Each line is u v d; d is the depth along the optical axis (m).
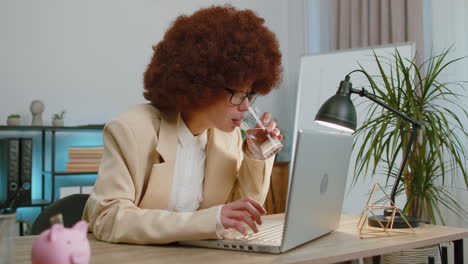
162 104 1.42
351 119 1.51
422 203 2.48
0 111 3.32
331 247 1.15
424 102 2.62
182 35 1.37
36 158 3.43
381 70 2.59
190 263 0.96
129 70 3.79
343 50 3.80
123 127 1.29
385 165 3.31
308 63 3.99
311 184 1.13
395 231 1.39
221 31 1.33
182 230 1.11
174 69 1.32
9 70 3.36
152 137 1.33
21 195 3.05
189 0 4.10
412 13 3.55
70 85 3.55
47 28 3.49
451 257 3.01
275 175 3.93
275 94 4.54
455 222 3.20
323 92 3.88
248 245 1.08
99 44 3.68
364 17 3.88
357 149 3.48
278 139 1.36
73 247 0.73
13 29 3.38
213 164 1.50
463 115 3.24
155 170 1.32
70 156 3.20
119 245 1.16
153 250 1.10
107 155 1.29
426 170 2.50
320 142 1.15
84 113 3.60
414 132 1.58
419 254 1.49
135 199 1.30
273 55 1.43
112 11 3.74
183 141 1.47
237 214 1.11
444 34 3.39
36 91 3.44
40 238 0.74
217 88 1.31
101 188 1.24
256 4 4.48
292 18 4.59
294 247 1.11
